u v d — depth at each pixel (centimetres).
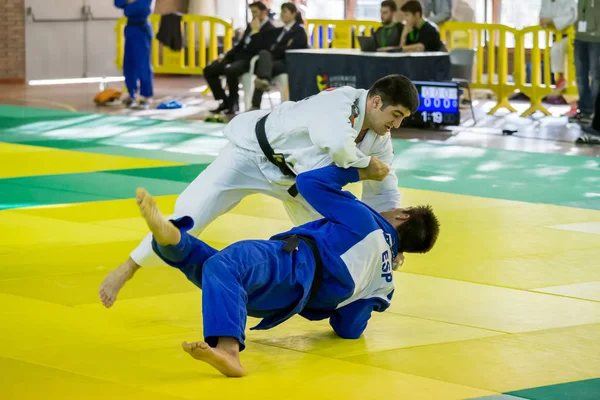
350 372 616
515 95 2520
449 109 1919
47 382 588
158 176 1374
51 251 937
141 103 2281
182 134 1812
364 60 1958
